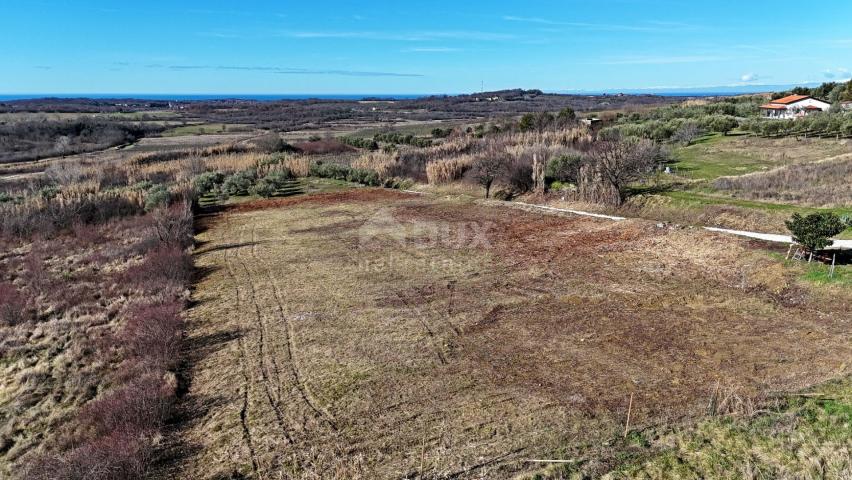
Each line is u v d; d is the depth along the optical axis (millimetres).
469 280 16141
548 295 14484
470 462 7766
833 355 9977
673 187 25438
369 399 9680
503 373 10352
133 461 8039
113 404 9727
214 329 13367
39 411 10273
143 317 13977
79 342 13109
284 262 19031
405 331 12609
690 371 9898
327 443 8461
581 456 7695
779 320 11734
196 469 8047
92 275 18750
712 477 7070
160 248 20953
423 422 8859
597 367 10328
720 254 16016
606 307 13328
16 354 12836
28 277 18688
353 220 25797
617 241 19000
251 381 10617
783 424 7984
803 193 21891
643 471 7270
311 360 11367
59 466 8078
